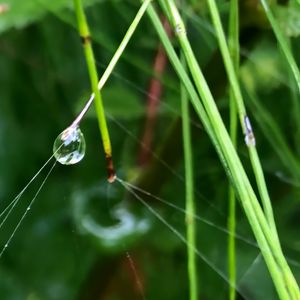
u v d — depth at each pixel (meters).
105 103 0.21
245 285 0.21
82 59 0.22
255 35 0.18
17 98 0.24
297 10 0.18
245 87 0.19
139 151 0.21
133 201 0.21
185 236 0.21
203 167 0.21
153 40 0.21
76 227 0.22
